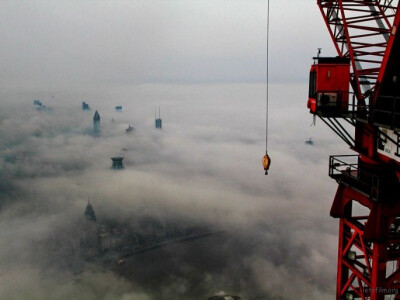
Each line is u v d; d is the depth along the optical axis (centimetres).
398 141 2206
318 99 2645
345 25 2614
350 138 2694
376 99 2284
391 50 2192
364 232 2394
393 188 2328
